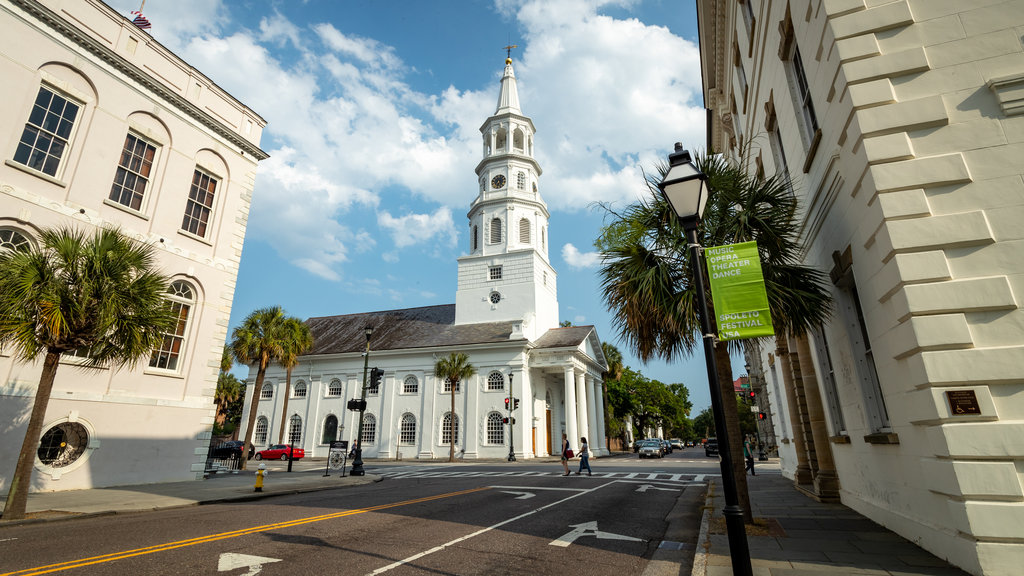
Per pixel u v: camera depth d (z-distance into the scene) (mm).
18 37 13430
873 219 6059
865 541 6652
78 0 14867
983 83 5734
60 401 13617
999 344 5117
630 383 66250
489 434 41531
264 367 30547
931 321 5344
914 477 6219
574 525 9094
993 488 4848
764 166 13258
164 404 16234
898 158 5805
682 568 6164
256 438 48719
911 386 5738
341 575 5703
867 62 6156
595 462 34969
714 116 21109
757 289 6059
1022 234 5258
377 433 44531
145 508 11000
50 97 14094
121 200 15594
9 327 9156
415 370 45344
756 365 34594
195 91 18312
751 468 20281
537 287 46969
